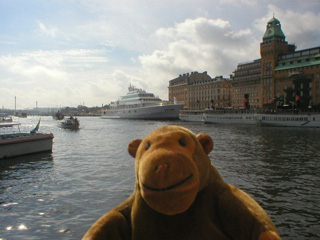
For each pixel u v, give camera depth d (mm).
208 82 134875
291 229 8859
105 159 21719
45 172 17172
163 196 1949
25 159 22094
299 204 11047
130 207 2645
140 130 58000
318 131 52875
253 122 77562
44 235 8547
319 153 24188
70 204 11117
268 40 101062
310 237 8328
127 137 42625
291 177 15375
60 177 15742
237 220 2252
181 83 155250
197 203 2385
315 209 10492
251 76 111438
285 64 97438
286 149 26797
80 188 13367
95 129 62562
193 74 151000
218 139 36906
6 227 9094
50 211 10398
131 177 15320
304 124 67875
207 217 2336
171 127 2557
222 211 2355
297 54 94812
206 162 2477
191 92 146750
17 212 10352
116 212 2605
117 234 2488
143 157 2270
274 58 99250
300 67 91312
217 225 2355
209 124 82188
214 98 131875
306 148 27578
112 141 36594
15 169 18172
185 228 2307
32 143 24469
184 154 2150
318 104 77250
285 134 45531
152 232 2354
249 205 2307
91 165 19234
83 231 8766
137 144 2701
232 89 121250
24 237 8438
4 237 8445
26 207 10859
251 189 13125
